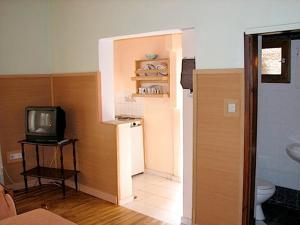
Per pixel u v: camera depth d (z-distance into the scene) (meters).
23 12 4.21
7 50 4.13
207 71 2.87
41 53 4.40
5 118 4.18
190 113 3.09
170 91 4.64
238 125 2.75
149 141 5.07
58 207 3.73
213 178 2.95
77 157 4.24
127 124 3.83
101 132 3.88
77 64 4.11
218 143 2.88
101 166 3.94
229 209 2.88
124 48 5.27
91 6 3.81
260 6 2.54
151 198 4.04
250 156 2.81
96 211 3.62
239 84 2.71
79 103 4.11
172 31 3.21
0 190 2.76
